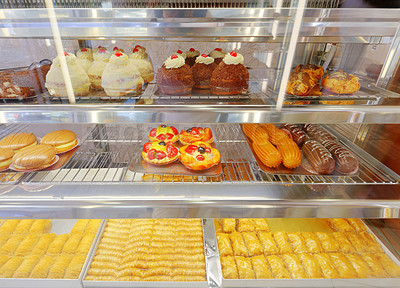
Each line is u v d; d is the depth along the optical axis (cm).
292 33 105
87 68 123
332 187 126
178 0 130
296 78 118
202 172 131
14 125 160
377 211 117
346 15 100
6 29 98
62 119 108
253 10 101
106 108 108
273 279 128
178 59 123
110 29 101
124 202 115
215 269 133
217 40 117
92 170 135
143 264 134
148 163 138
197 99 118
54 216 114
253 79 134
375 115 109
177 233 151
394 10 99
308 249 144
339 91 120
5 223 152
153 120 109
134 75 118
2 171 126
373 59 133
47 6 104
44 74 114
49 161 131
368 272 133
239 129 171
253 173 135
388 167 144
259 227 155
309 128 167
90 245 143
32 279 126
